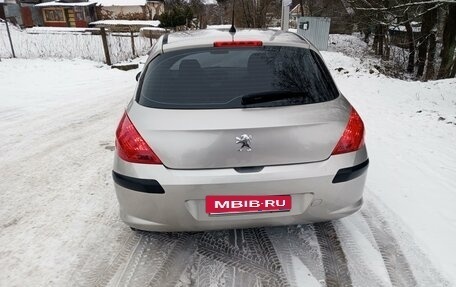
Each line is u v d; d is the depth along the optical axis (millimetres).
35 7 35844
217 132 2068
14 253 2676
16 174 4102
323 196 2207
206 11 40656
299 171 2131
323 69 2574
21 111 6965
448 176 3754
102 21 34188
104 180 3914
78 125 6059
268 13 28281
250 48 2539
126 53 16859
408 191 3439
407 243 2648
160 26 30859
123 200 2291
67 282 2369
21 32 24531
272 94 2285
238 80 2352
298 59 2525
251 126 2084
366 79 10359
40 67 12008
